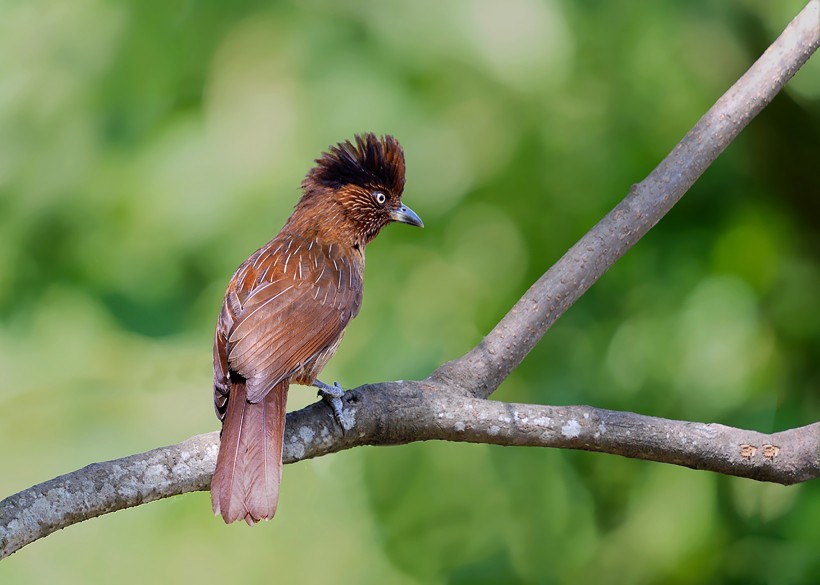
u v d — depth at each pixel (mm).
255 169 12211
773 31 13234
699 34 13086
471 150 12734
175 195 12398
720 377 12516
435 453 13422
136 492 7426
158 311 12750
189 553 13109
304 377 9055
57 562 13297
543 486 13148
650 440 7996
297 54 12336
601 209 12828
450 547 13312
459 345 12812
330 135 12172
